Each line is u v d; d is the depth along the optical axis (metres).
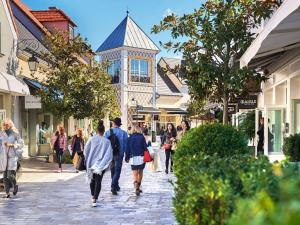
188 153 8.34
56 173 19.12
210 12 14.87
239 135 8.52
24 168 20.92
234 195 3.22
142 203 11.47
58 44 24.80
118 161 12.99
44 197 12.47
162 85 54.66
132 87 49.56
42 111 28.38
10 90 19.62
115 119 13.23
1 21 20.89
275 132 17.77
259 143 18.45
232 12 14.47
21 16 28.56
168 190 13.89
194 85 15.17
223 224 3.12
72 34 33.50
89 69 25.25
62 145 19.75
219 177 3.66
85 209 10.62
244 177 3.43
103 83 25.48
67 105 24.11
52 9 33.12
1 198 12.26
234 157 5.39
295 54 14.73
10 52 21.86
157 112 50.38
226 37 14.44
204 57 14.73
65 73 23.92
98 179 10.96
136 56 49.81
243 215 1.78
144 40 50.47
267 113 17.70
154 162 19.02
